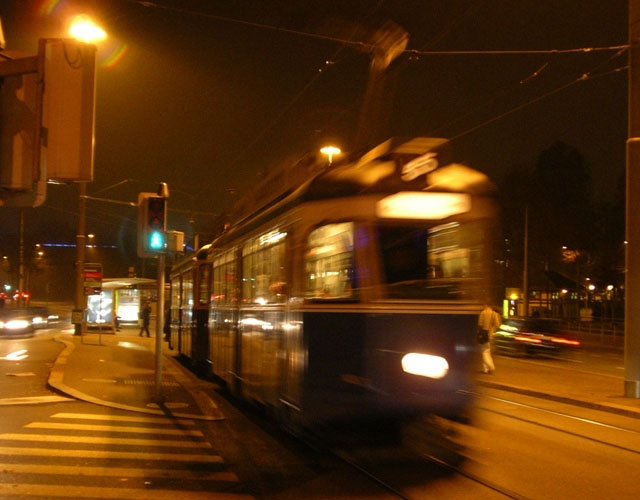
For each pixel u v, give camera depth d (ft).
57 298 307.37
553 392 49.52
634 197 47.03
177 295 85.20
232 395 47.60
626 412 41.78
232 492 23.93
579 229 160.35
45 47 16.14
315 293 28.73
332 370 27.91
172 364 71.31
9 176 15.98
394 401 27.22
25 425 35.04
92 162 16.28
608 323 151.02
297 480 25.70
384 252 27.84
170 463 28.04
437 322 27.91
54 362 63.57
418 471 26.91
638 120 47.01
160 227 42.45
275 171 36.94
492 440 33.65
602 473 27.37
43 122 16.06
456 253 28.58
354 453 29.60
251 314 39.14
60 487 24.07
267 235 35.65
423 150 28.71
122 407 40.52
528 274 165.68
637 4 46.42
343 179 28.58
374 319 27.43
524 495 23.97
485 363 62.03
